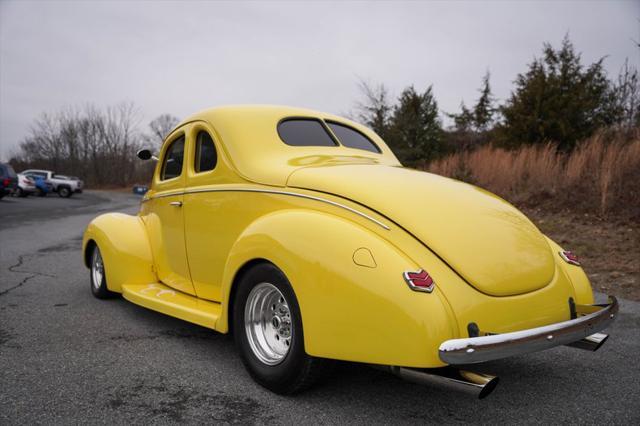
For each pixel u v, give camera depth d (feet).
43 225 44.14
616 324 13.93
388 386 9.23
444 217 8.50
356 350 7.39
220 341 11.92
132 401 8.50
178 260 12.57
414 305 7.05
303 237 8.15
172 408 8.24
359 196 8.55
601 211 29.35
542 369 10.49
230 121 11.38
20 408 8.17
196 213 11.62
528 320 8.02
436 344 6.94
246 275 9.19
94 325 13.17
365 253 7.54
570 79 46.21
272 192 9.64
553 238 26.35
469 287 7.61
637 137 35.42
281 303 8.98
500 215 9.43
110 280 14.32
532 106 46.68
